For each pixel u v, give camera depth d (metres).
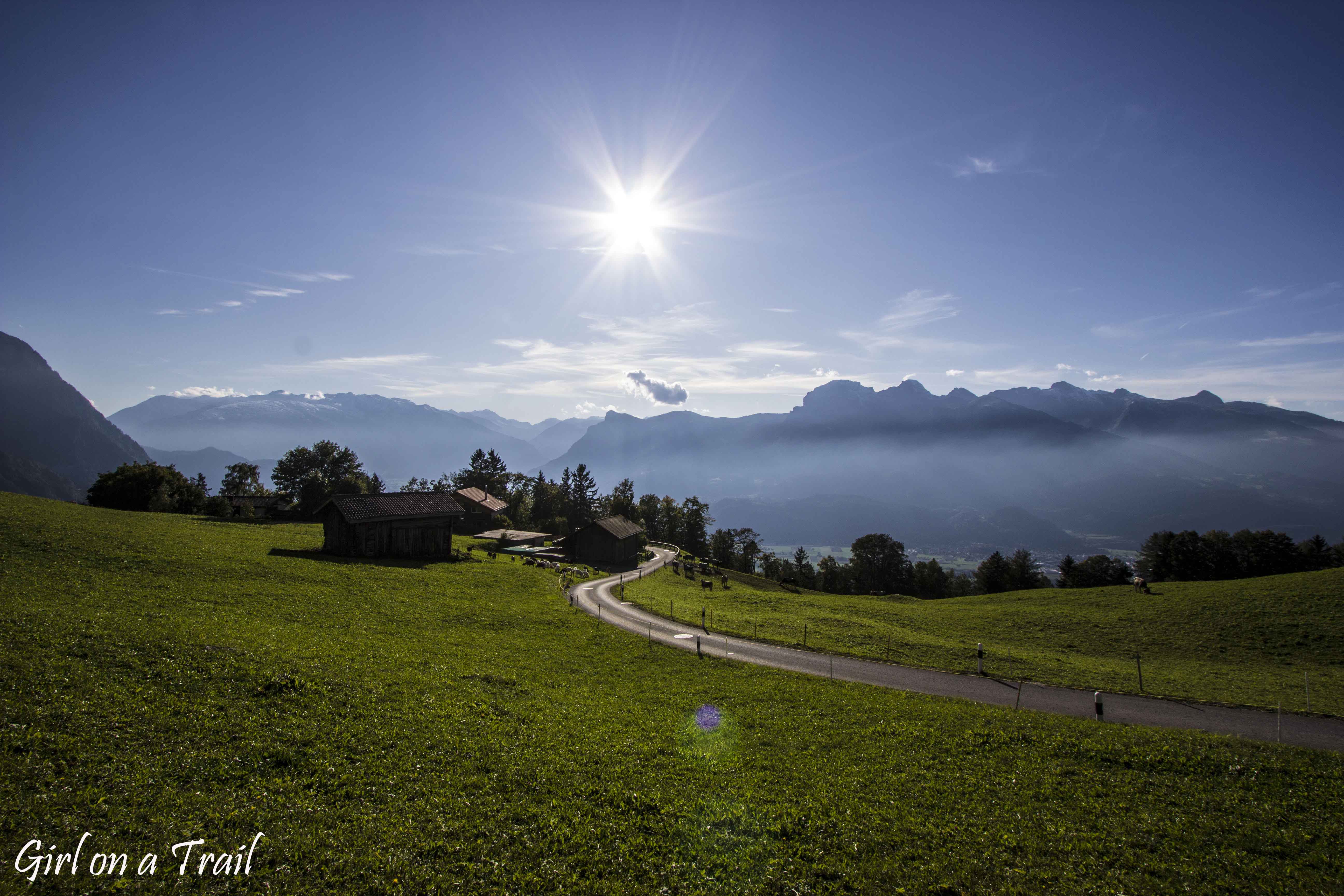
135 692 21.42
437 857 15.04
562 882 14.44
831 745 24.91
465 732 22.83
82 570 40.56
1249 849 17.09
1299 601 58.81
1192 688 38.97
